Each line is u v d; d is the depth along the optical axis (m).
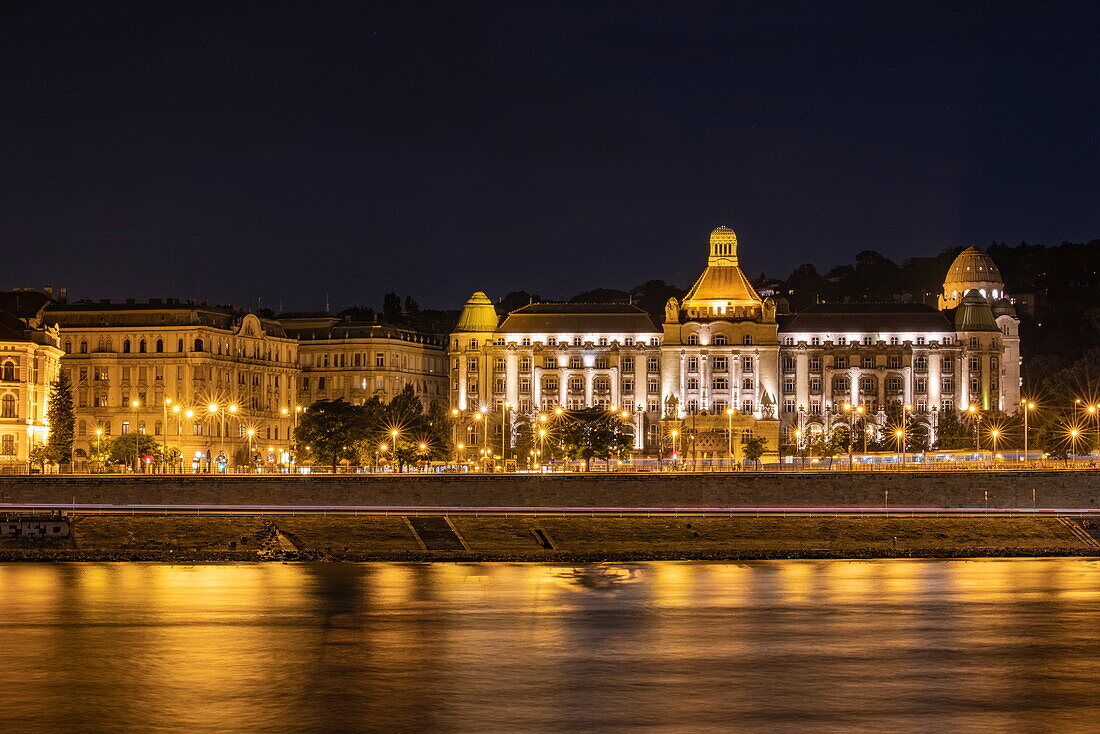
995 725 135.38
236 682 150.50
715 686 150.38
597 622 185.38
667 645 171.38
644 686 150.00
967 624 186.12
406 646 169.12
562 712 138.75
